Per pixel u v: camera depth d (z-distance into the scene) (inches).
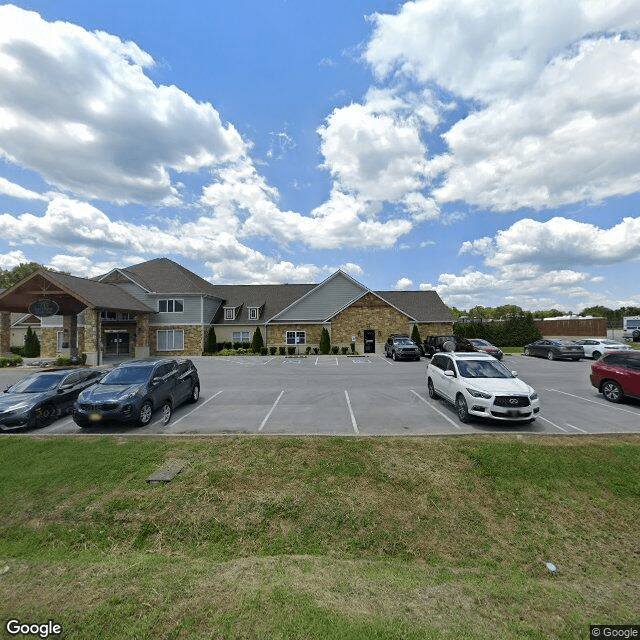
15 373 856.3
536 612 150.5
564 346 1008.2
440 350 1059.3
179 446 321.1
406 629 130.0
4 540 225.0
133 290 1269.7
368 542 217.0
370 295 1291.8
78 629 134.2
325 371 802.8
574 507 247.0
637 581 187.2
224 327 1371.8
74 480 273.7
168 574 175.2
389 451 307.3
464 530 226.4
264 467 285.4
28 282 956.6
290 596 149.9
